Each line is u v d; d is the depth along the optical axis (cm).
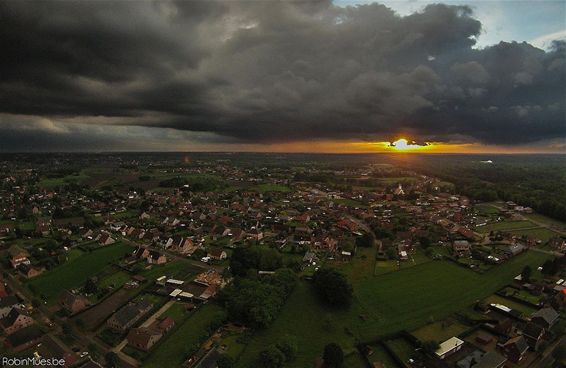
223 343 14862
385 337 15300
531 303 17588
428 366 13312
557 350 13625
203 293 19025
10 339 14812
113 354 13612
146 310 17475
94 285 19688
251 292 17350
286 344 14038
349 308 17738
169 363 13812
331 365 13300
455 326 16062
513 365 13412
